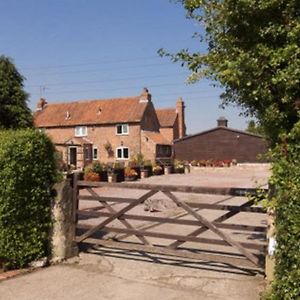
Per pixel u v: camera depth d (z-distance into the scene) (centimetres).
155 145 5006
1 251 657
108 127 5256
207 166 4516
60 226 714
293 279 423
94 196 761
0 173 655
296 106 429
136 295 554
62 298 543
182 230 980
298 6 438
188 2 520
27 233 679
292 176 424
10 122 895
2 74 895
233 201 1642
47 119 5666
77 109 5653
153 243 848
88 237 741
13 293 561
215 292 562
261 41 461
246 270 651
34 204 687
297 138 429
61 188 719
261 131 554
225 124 5022
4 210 653
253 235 907
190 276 630
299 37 421
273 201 454
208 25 522
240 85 454
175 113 6047
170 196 677
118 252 767
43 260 687
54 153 740
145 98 5334
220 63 479
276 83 425
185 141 5250
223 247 808
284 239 435
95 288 580
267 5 432
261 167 4209
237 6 454
